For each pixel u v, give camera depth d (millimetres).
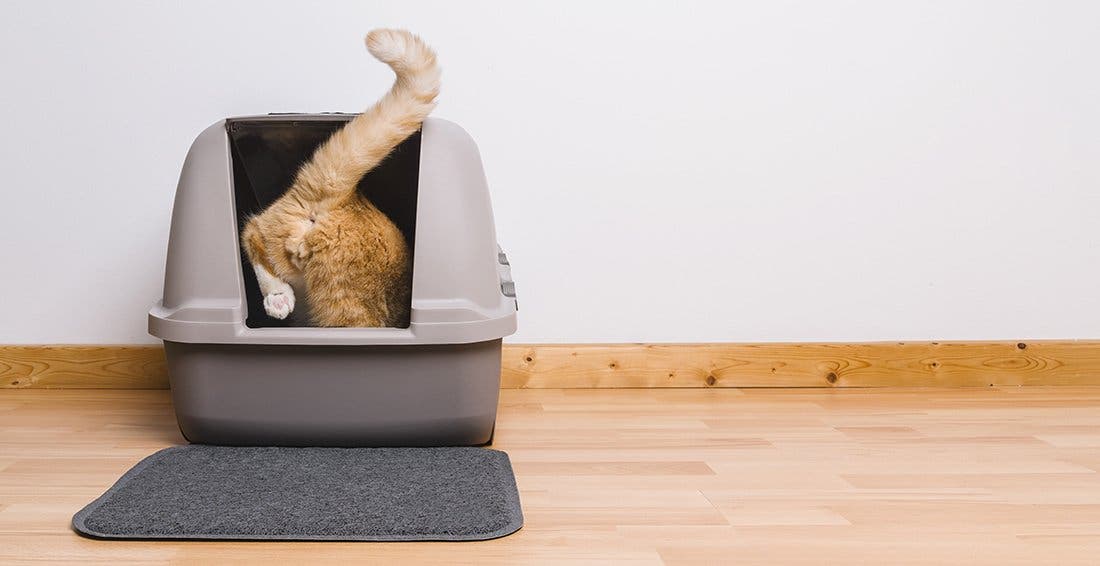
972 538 1189
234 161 1601
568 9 2078
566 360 2131
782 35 2109
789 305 2160
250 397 1554
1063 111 2156
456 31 2064
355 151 1531
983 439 1692
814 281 2158
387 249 1586
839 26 2115
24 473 1447
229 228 1534
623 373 2139
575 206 2115
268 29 2039
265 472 1432
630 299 2143
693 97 2111
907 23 2121
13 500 1316
